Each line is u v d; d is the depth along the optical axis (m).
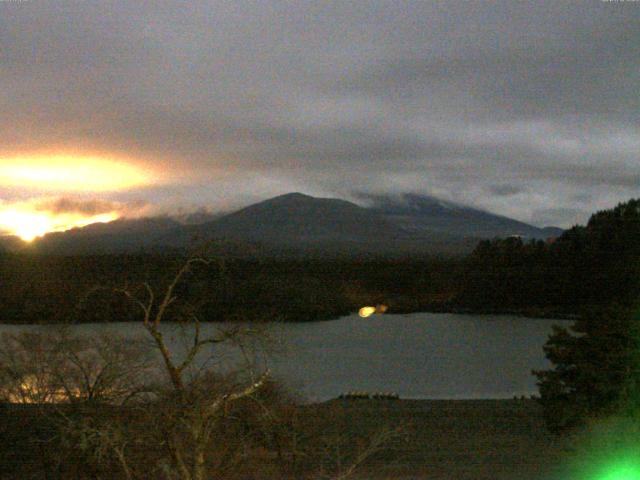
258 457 22.33
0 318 67.56
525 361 75.06
